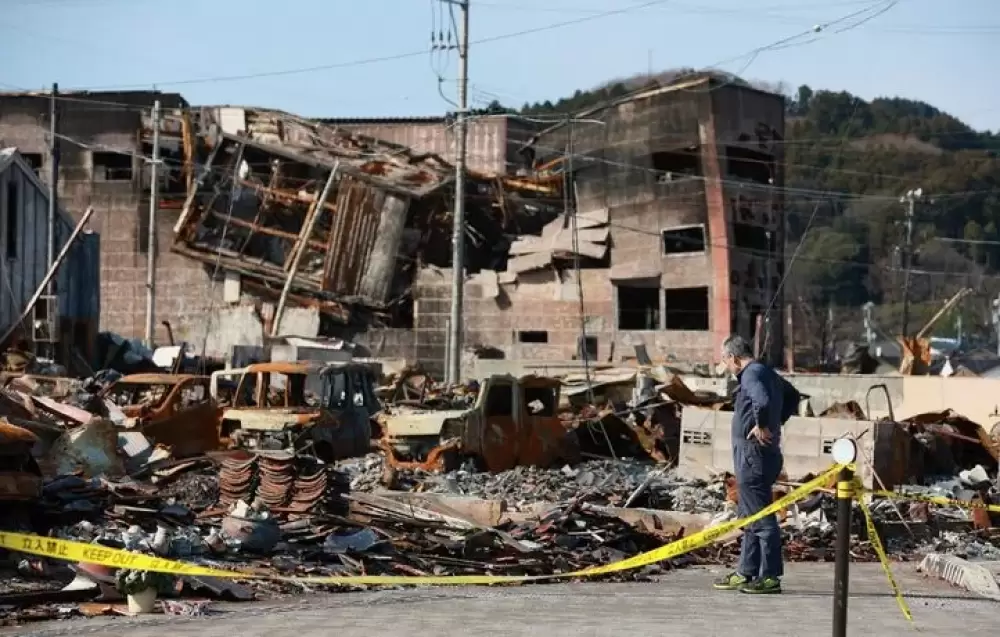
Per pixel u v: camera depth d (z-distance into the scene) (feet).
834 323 334.85
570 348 218.18
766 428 41.06
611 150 218.18
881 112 500.74
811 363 229.45
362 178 216.74
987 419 128.98
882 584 47.50
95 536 47.06
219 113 236.84
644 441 107.86
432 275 222.28
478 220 230.89
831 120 497.87
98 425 65.62
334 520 52.65
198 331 224.33
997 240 414.82
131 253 230.07
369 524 52.95
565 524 56.95
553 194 227.40
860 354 201.98
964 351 263.08
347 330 219.20
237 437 89.92
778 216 214.69
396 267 224.12
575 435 102.27
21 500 46.39
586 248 218.79
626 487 82.12
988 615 38.91
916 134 476.54
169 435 87.76
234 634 32.09
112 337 164.96
